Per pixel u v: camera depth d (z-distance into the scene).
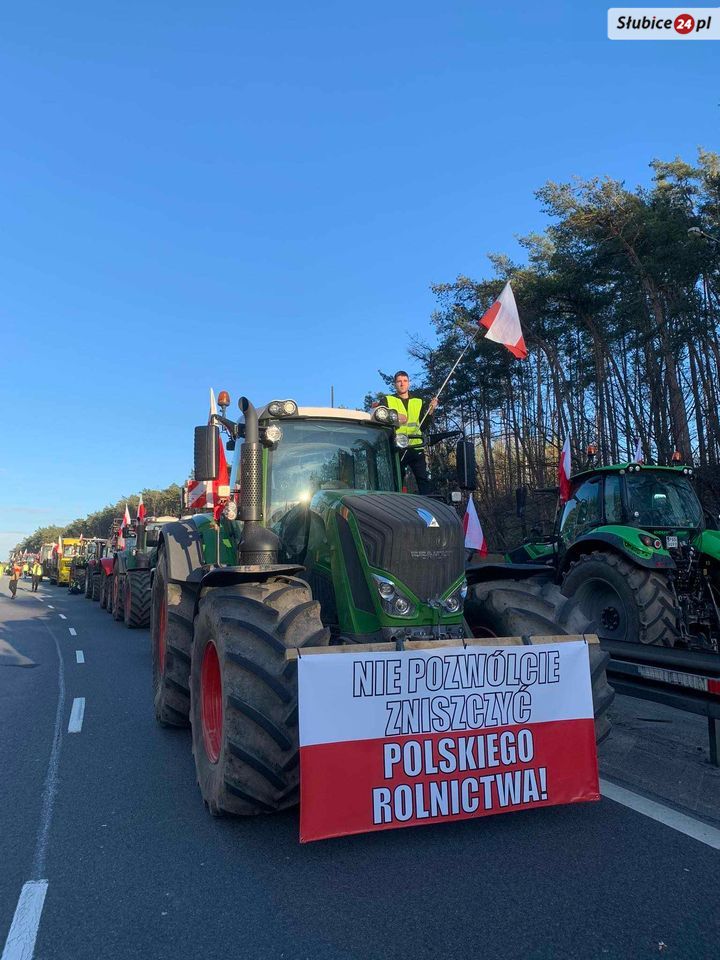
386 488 5.83
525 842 3.75
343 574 4.33
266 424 5.58
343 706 3.57
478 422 33.31
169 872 3.55
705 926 2.91
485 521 28.55
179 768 5.34
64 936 2.99
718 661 4.20
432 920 3.01
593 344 26.73
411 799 3.60
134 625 15.21
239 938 2.93
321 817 3.43
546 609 4.45
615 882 3.29
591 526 8.18
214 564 5.58
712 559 7.21
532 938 2.85
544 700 3.98
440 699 3.75
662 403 22.98
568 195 24.62
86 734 6.39
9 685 8.91
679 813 4.08
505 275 29.19
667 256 21.72
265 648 3.85
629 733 5.64
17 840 4.02
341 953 2.79
